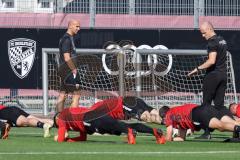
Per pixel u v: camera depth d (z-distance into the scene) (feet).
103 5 181.78
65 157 71.36
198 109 94.38
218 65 104.83
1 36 176.14
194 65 163.32
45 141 94.79
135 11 181.98
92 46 176.35
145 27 180.96
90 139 101.60
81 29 176.45
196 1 181.06
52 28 177.06
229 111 96.02
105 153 76.43
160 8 181.88
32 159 69.15
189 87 161.68
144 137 107.96
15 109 99.86
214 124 92.68
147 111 101.19
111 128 90.74
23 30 176.55
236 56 176.35
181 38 177.99
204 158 71.77
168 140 97.55
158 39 177.99
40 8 183.93
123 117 92.07
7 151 78.33
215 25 181.16
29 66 175.52
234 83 161.68
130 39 177.47
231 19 181.47
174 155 75.00
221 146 88.53
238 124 92.53
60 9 181.78
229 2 181.37
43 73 154.30
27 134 112.06
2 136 99.09
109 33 176.86
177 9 181.57
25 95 174.60
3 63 175.52
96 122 91.09
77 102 107.86
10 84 175.01
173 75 161.68
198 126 95.35
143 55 152.25
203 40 177.88
